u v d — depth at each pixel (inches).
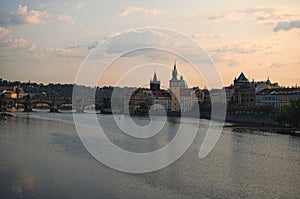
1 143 3029.0
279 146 3097.9
